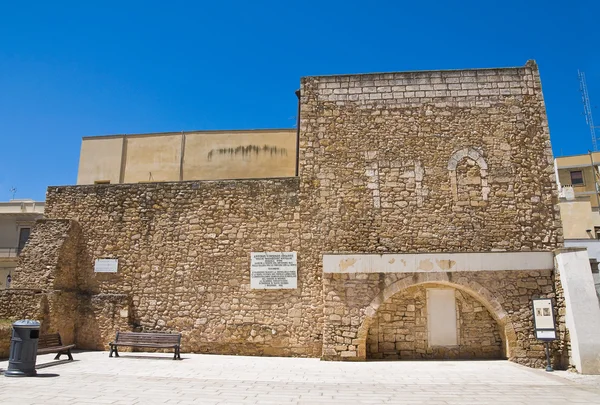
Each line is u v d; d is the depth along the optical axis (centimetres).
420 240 1474
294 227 1538
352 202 1523
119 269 1617
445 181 1506
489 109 1543
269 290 1515
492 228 1466
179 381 1034
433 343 1427
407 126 1554
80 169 1975
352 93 1595
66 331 1547
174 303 1561
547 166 1497
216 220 1592
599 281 1488
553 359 1330
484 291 1377
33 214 3117
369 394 920
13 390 894
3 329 1304
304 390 953
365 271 1400
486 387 1000
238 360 1376
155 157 1938
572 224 2639
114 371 1149
